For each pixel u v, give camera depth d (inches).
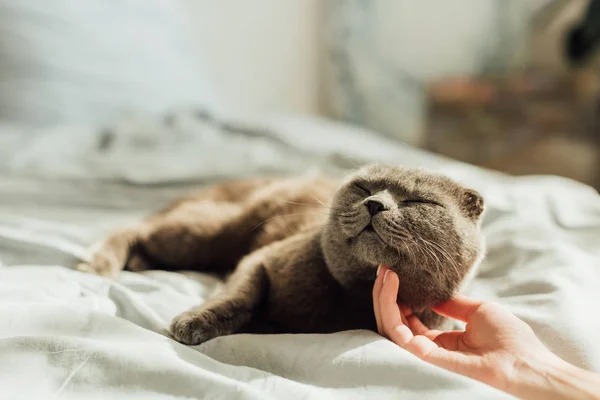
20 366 14.0
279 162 34.6
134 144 37.1
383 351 15.0
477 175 31.4
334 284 19.7
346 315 19.5
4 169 31.3
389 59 60.3
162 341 15.7
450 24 59.9
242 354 16.1
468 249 18.6
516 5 59.1
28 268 19.9
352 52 59.6
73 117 41.3
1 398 13.0
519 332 16.1
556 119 53.0
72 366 14.2
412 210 18.2
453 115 54.9
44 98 40.3
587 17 51.6
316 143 38.2
